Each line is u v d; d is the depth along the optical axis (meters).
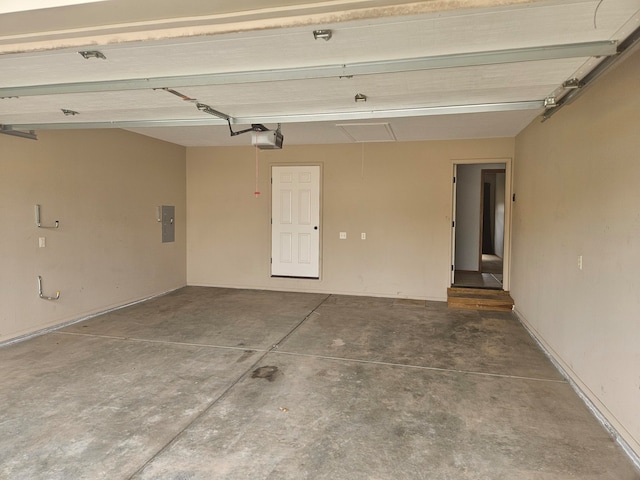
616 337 2.54
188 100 3.31
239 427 2.60
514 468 2.21
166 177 6.59
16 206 4.20
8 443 2.41
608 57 2.36
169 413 2.77
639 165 2.32
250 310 5.58
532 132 4.74
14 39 2.04
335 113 3.79
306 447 2.39
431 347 4.13
